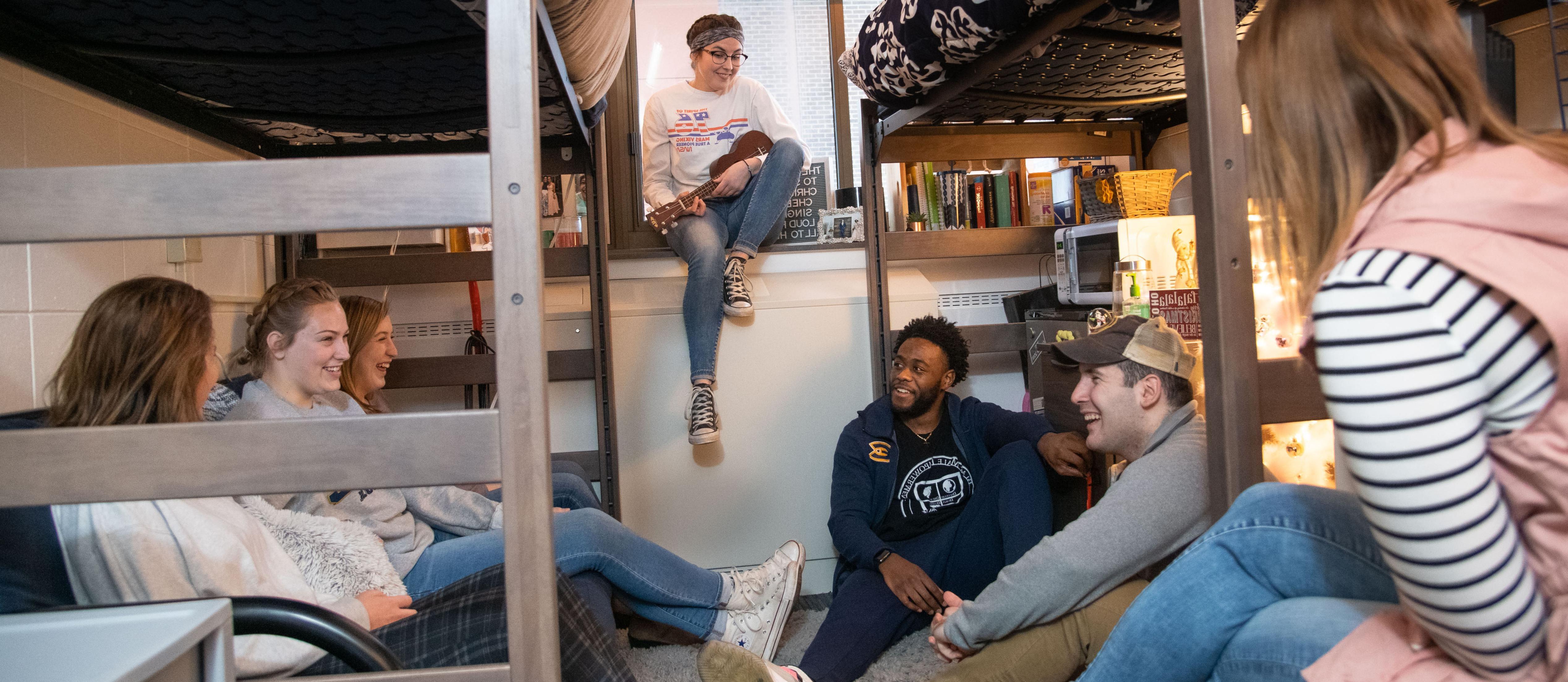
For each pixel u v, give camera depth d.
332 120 1.94
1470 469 0.57
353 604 1.17
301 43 1.42
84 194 0.84
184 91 1.73
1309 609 0.84
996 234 2.62
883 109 2.47
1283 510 0.91
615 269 2.59
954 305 2.79
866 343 2.50
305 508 1.40
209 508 1.10
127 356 1.09
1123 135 2.71
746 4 2.88
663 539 2.38
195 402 1.15
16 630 0.59
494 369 2.32
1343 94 0.68
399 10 1.28
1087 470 1.77
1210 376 1.11
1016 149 2.63
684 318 2.40
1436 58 0.66
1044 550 1.40
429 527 1.62
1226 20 1.08
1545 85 1.68
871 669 1.71
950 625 1.49
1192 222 2.07
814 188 2.71
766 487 2.43
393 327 2.48
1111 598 1.40
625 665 1.28
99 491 0.84
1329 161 0.69
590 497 2.04
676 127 2.58
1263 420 1.12
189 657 0.62
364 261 2.32
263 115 1.90
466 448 0.86
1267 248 0.77
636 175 2.77
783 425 2.44
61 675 0.57
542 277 0.87
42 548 0.94
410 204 0.86
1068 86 2.23
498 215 0.86
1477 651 0.60
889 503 2.03
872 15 2.10
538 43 1.46
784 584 1.87
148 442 0.84
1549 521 0.60
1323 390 0.63
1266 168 0.75
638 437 2.39
